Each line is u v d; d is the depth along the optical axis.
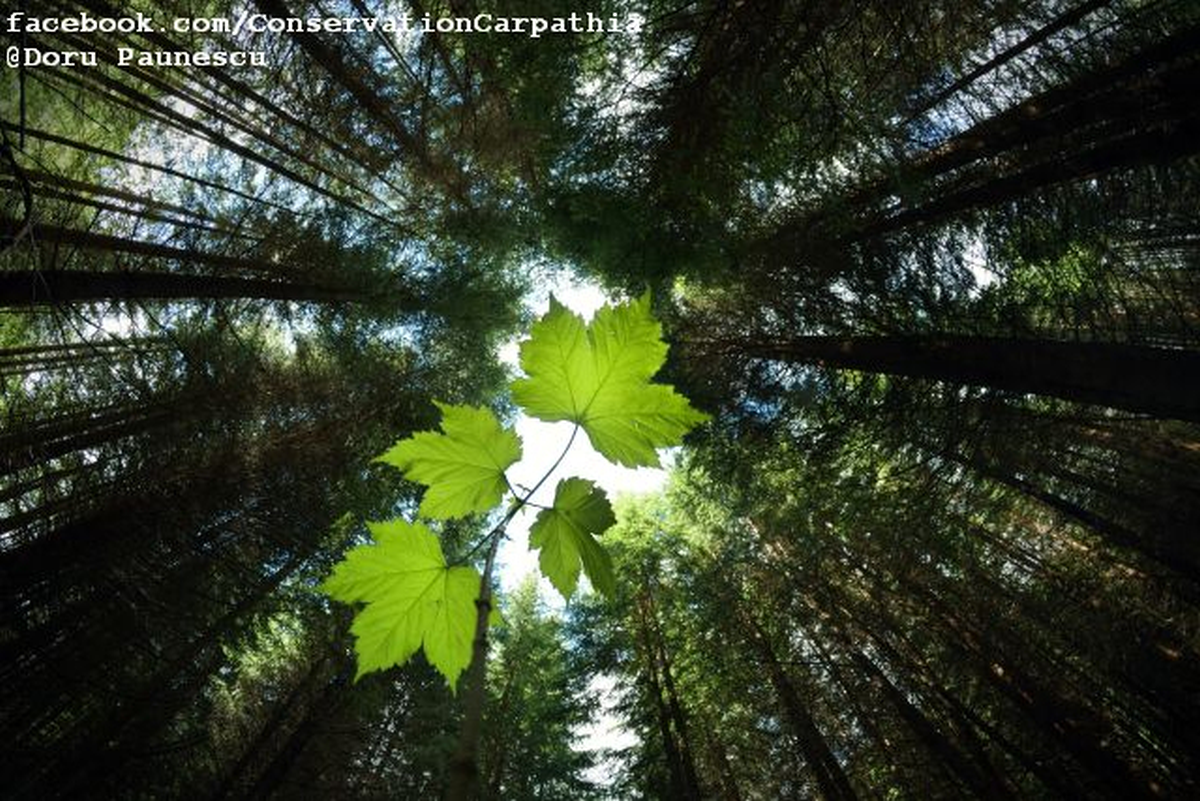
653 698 16.19
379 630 0.73
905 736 10.76
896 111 7.68
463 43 7.51
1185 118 5.38
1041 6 6.65
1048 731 8.34
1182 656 7.44
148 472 7.96
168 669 8.35
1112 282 7.41
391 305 10.88
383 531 0.76
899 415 7.86
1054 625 8.83
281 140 9.71
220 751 11.56
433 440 0.82
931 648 10.77
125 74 8.14
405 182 11.14
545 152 8.22
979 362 6.28
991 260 7.46
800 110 6.54
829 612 12.30
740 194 8.22
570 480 0.83
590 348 0.85
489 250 11.12
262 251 9.34
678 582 15.52
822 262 8.09
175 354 7.94
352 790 11.45
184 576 8.27
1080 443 8.21
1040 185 6.72
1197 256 7.56
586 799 17.11
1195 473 7.50
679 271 8.76
